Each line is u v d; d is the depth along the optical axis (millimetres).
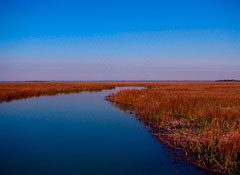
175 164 12117
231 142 12531
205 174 11000
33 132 18453
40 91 55781
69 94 55906
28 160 12656
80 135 17516
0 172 11219
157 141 15969
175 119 21453
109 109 30859
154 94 38156
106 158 12984
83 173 11141
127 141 16016
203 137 14930
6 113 27375
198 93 40438
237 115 19891
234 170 10828
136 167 11797
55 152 13875
